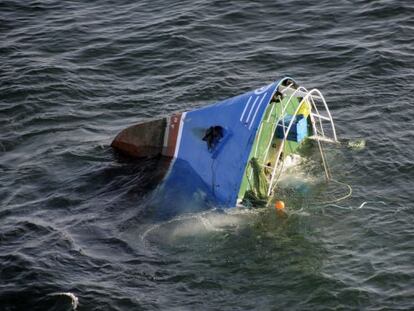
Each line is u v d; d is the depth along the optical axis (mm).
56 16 68875
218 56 60000
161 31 64250
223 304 33656
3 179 44812
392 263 35656
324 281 34625
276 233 38250
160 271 35938
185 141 43688
